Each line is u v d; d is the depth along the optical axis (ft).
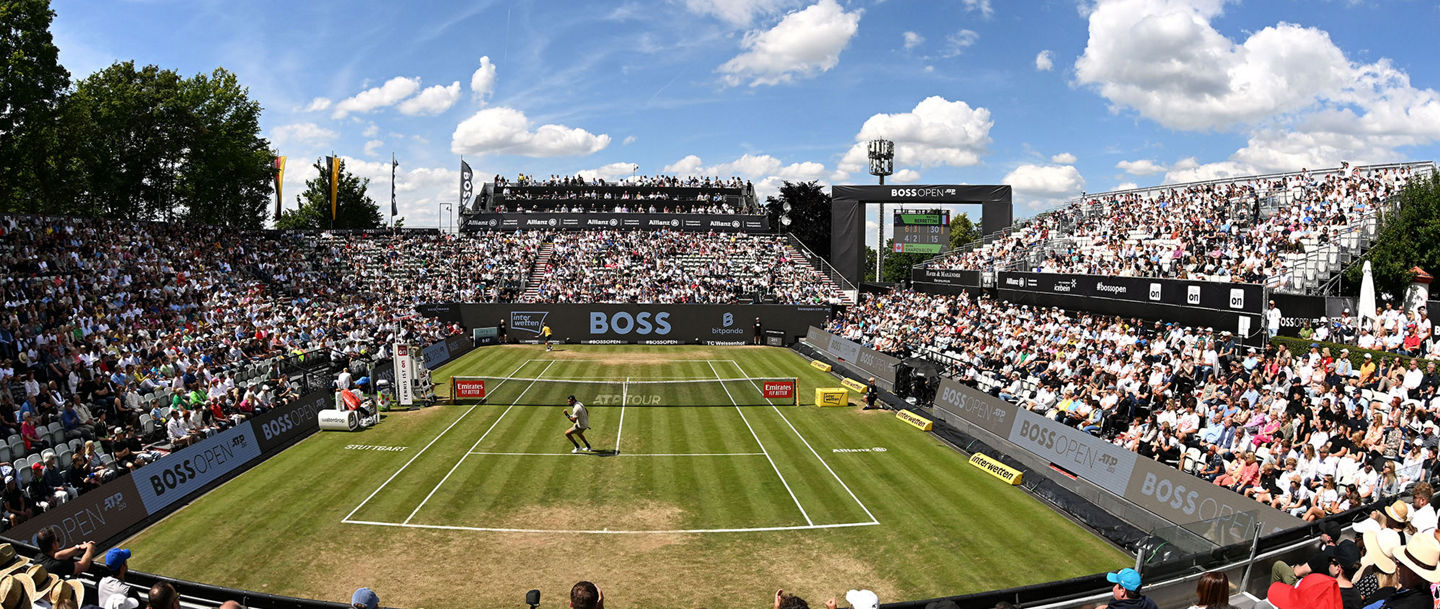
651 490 77.25
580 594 26.58
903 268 428.56
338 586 54.65
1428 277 108.47
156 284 141.90
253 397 96.94
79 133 179.11
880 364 147.02
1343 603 29.14
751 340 207.92
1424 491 41.96
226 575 56.08
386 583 55.31
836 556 60.90
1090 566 59.16
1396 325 94.58
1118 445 76.79
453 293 209.46
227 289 159.22
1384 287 112.68
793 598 26.08
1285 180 151.53
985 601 40.57
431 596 53.36
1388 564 26.66
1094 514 68.64
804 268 239.91
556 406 119.65
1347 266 116.16
